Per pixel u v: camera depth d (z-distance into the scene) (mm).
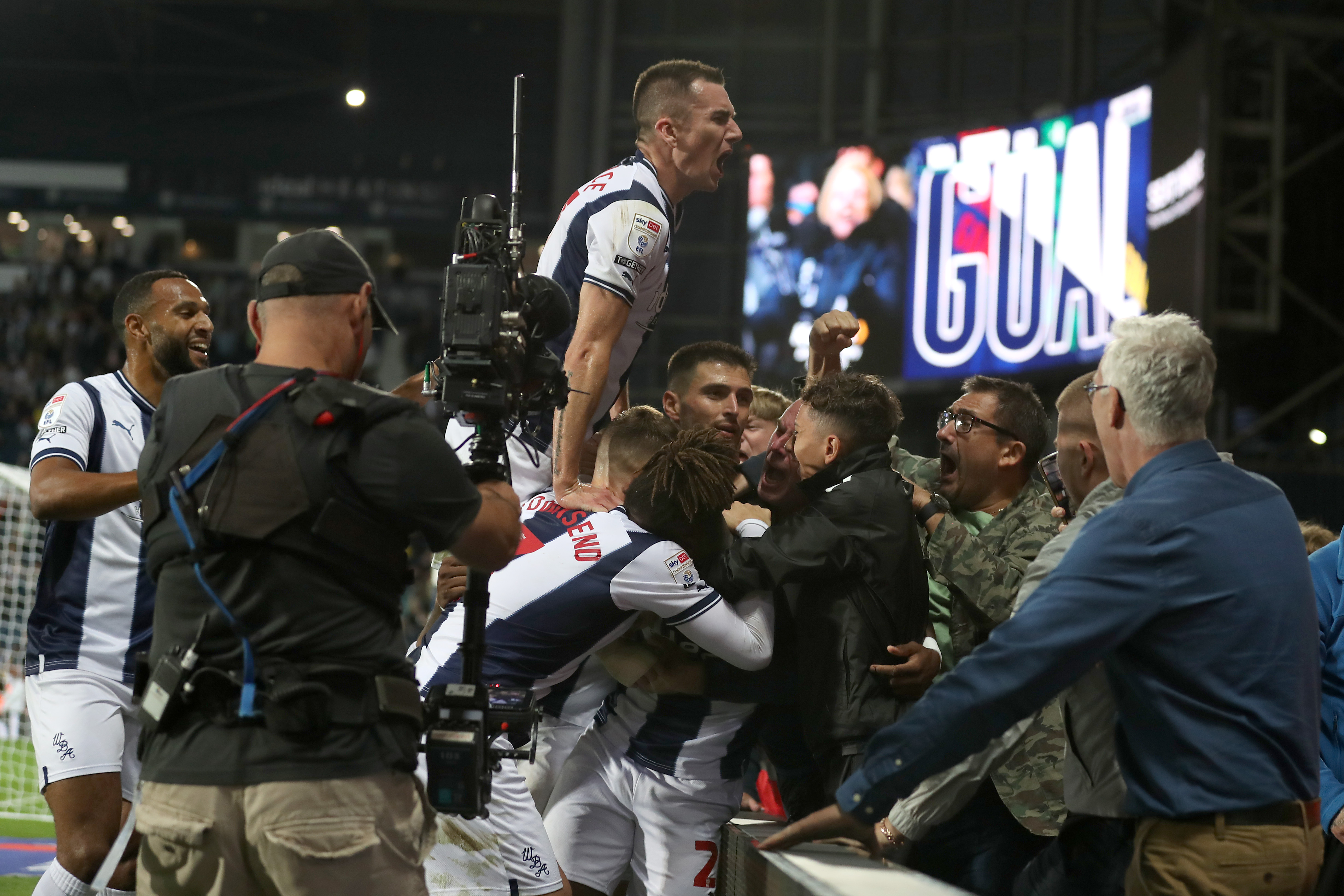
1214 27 20406
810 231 26219
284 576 3365
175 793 3354
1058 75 27625
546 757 5340
